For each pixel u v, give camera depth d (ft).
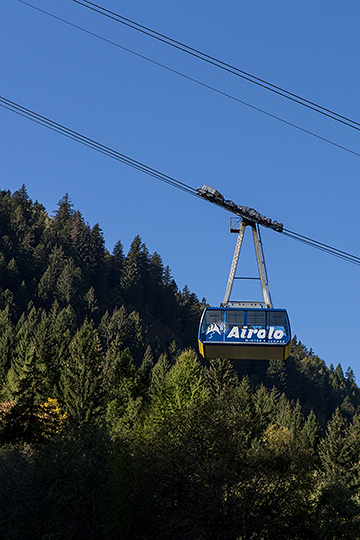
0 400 479.00
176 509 263.08
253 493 262.26
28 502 278.26
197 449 272.51
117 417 444.14
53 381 537.24
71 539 270.26
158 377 571.69
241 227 209.26
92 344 504.84
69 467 286.25
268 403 630.33
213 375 516.32
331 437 443.32
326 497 280.10
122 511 264.31
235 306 212.23
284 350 207.10
